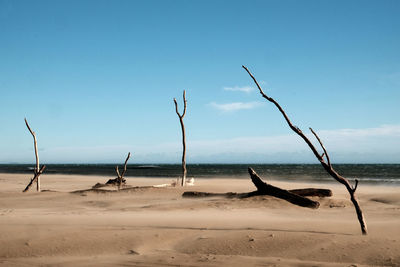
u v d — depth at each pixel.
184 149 22.59
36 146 20.12
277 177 41.59
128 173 58.03
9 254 5.37
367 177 43.69
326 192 13.24
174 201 14.16
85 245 5.78
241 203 12.00
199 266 4.63
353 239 5.69
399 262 4.58
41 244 5.81
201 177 44.38
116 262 4.88
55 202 14.38
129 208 11.66
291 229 6.72
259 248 5.48
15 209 11.96
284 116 6.99
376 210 10.83
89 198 15.72
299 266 4.54
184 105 22.73
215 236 6.21
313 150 6.77
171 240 6.14
